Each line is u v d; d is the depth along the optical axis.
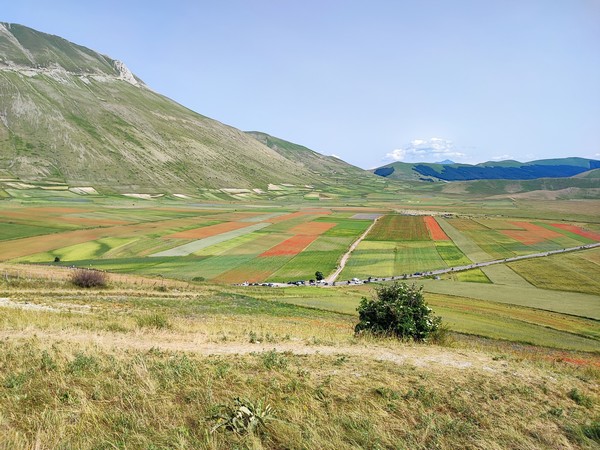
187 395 8.62
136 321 18.97
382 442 7.41
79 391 8.40
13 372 9.23
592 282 72.62
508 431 8.24
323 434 7.54
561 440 8.16
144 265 79.00
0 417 6.96
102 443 6.58
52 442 6.55
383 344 16.27
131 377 9.41
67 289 38.91
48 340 12.75
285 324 26.80
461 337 34.75
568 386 11.77
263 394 9.05
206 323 22.27
